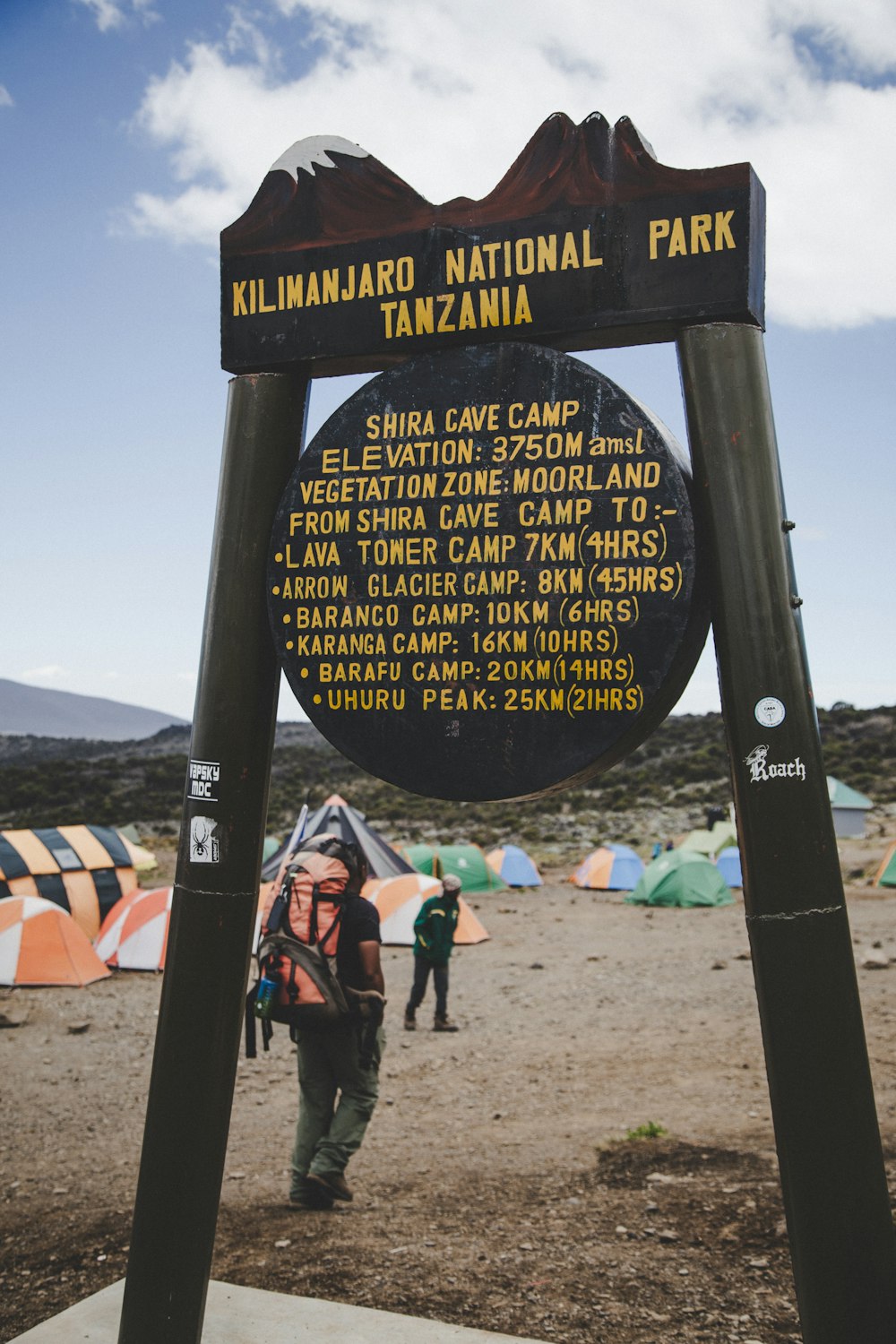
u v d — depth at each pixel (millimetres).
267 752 2662
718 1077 7473
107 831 15461
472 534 2434
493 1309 3652
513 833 36625
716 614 2244
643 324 2346
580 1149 5805
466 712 2414
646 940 15305
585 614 2330
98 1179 5594
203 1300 2514
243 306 2701
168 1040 2537
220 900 2555
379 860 16359
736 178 2271
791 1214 2094
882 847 26750
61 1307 3809
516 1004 10828
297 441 2723
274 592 2584
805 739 2160
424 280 2525
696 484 2299
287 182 2664
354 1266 4109
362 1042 4707
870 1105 2082
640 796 43031
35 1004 10812
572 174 2402
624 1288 3801
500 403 2438
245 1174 5574
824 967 2096
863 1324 2029
